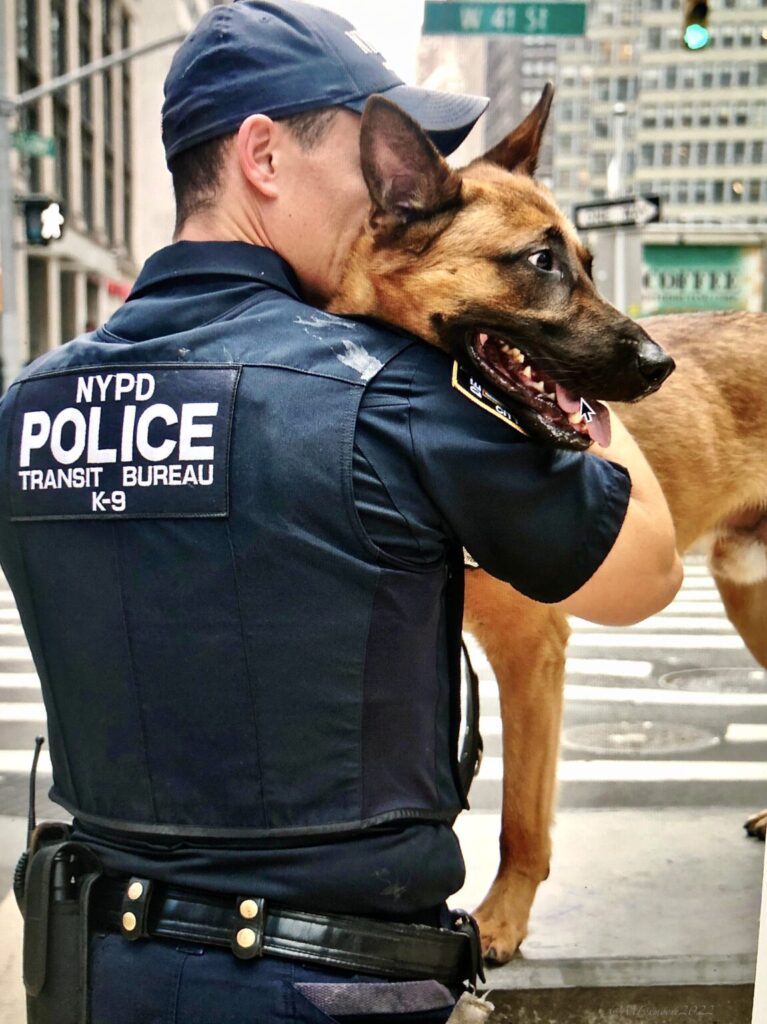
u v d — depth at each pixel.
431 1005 1.10
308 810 1.08
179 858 1.10
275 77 1.28
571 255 1.43
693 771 4.01
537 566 1.17
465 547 1.18
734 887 2.73
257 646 1.07
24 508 1.18
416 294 1.37
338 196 1.35
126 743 1.12
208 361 1.12
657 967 2.28
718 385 2.87
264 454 1.07
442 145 1.50
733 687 5.41
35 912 1.15
